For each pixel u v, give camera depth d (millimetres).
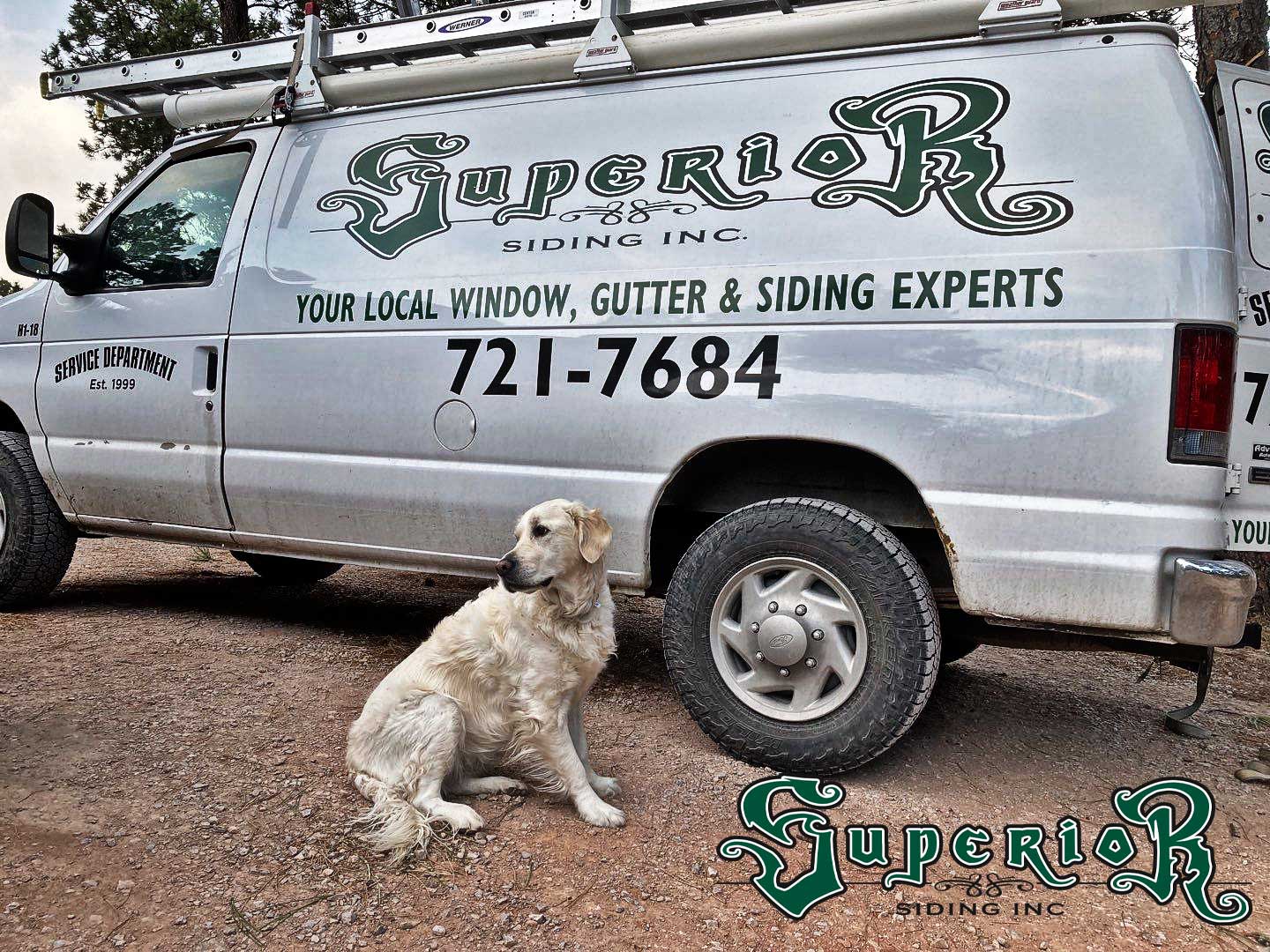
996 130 2902
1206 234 2623
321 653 4164
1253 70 3125
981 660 4773
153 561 6441
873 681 2857
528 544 2609
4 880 2209
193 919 2105
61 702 3330
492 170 3684
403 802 2541
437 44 3877
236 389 4086
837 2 3293
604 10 3506
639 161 3416
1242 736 3756
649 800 2805
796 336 3031
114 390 4422
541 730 2660
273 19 11273
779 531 2988
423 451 3684
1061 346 2709
